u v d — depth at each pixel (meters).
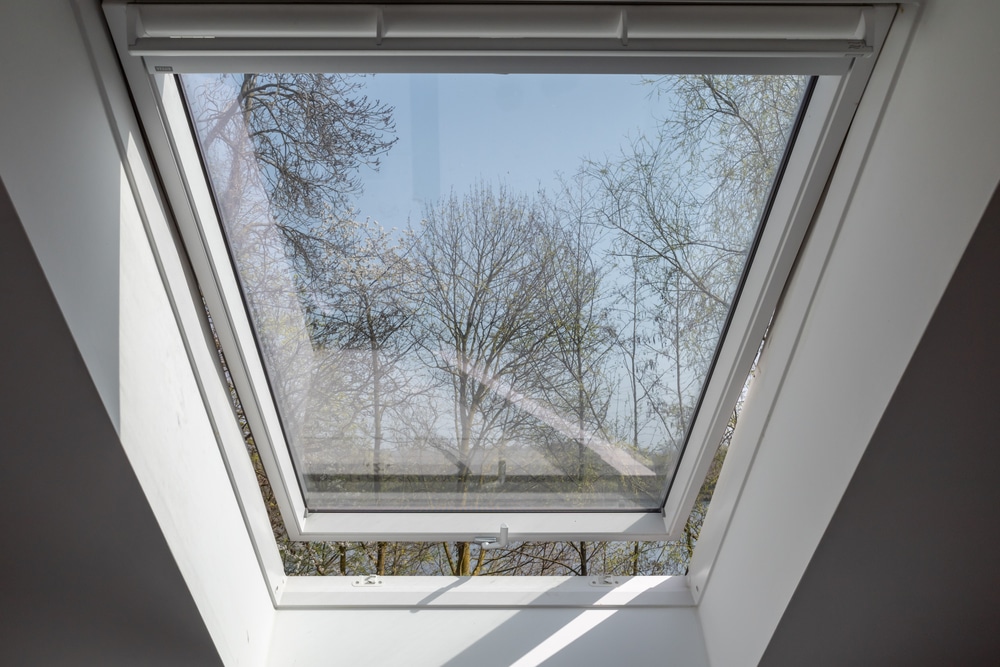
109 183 1.23
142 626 1.62
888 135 1.29
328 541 2.09
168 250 1.44
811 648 1.75
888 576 1.59
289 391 1.81
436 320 1.70
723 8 1.25
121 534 1.40
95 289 1.17
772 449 1.70
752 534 1.78
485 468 1.97
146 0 1.21
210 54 1.25
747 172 1.52
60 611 1.57
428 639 1.98
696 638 2.01
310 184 1.51
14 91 0.99
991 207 1.06
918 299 1.20
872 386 1.32
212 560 1.65
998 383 1.25
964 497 1.43
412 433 1.89
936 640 1.78
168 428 1.43
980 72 1.08
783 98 1.42
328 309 1.68
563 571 2.25
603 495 2.06
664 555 2.24
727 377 1.75
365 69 1.32
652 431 1.91
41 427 1.20
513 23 1.25
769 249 1.57
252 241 1.57
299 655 1.95
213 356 1.65
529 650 1.96
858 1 1.23
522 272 1.63
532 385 1.80
